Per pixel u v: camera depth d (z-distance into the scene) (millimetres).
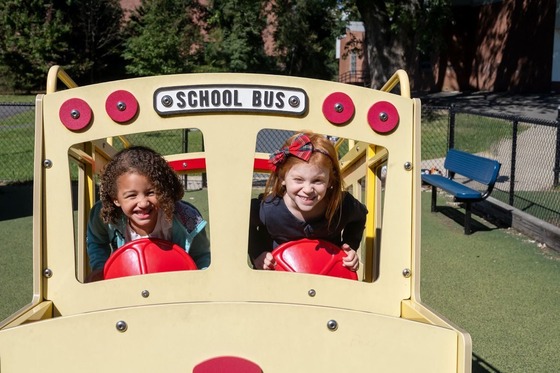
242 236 2227
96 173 3258
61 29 30828
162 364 2062
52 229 2219
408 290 2340
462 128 9945
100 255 2721
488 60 24906
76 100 2195
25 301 4883
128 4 36969
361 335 2090
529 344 4105
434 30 18547
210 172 2227
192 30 26938
